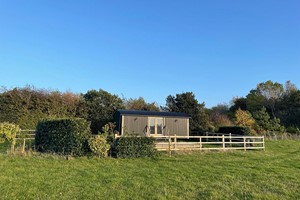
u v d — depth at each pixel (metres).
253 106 55.25
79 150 14.82
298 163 15.77
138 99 40.03
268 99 55.59
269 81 58.09
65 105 30.39
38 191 8.57
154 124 25.61
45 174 10.70
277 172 12.81
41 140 16.22
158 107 38.94
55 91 30.52
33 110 28.00
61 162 13.17
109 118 32.22
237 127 27.09
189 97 36.06
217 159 16.14
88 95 34.34
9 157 13.50
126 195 8.53
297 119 46.59
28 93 28.16
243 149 20.62
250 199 8.55
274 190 9.66
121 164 13.59
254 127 36.56
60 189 8.86
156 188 9.41
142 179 10.59
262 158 17.30
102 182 9.95
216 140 26.22
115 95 35.22
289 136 34.22
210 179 10.98
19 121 26.28
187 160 15.37
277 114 51.53
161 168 12.88
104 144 15.11
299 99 51.12
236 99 59.22
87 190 8.88
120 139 15.62
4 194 8.09
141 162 14.36
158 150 17.25
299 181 11.12
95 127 31.48
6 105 26.81
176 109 35.50
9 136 15.04
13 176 10.16
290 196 9.04
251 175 11.98
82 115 31.42
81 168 12.16
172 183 10.16
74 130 14.98
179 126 26.52
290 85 56.81
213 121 39.69
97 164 13.28
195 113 34.91
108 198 8.19
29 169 11.37
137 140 15.88
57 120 15.54
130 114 24.89
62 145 14.98
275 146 24.17
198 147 19.59
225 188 9.65
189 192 9.08
